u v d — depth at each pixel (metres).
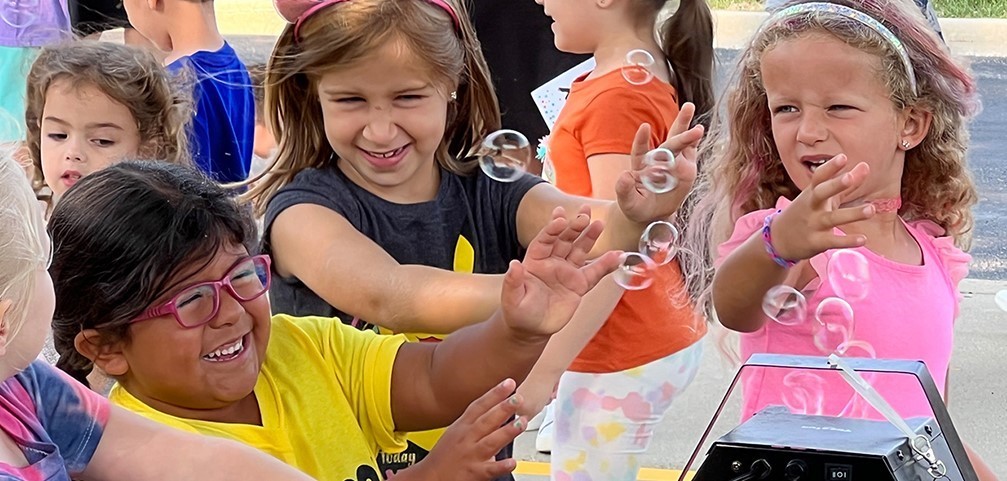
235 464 1.47
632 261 2.06
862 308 2.15
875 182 2.20
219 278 1.65
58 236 1.64
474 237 2.22
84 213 1.64
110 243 1.61
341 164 2.21
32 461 1.32
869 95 2.14
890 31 2.17
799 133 2.17
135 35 3.69
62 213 1.66
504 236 2.25
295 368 1.85
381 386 1.87
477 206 2.25
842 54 2.12
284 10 2.11
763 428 1.40
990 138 7.05
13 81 3.29
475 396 1.83
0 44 3.34
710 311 2.73
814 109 2.16
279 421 1.78
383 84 2.08
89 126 2.66
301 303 2.13
